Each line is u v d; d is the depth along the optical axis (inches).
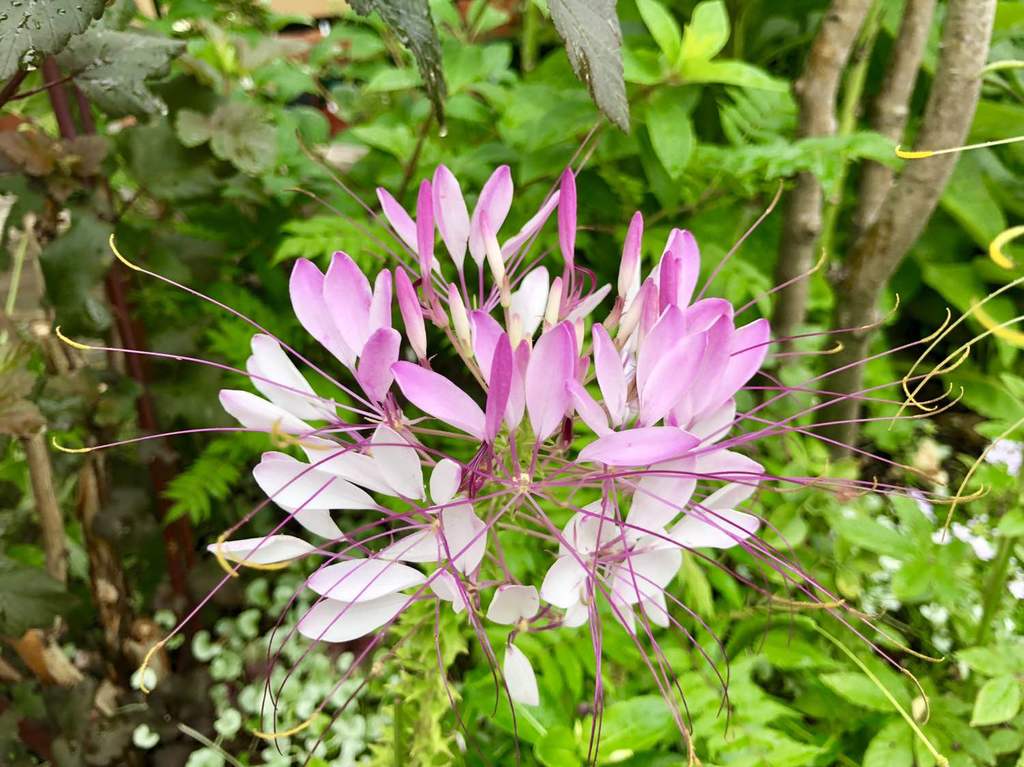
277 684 18.6
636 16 24.7
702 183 19.7
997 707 13.1
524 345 7.5
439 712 12.4
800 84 16.3
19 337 15.0
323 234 19.0
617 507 8.4
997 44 23.2
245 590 19.8
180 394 16.3
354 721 17.5
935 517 18.1
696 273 8.9
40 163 13.4
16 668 17.9
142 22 21.0
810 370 18.0
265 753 17.6
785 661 13.8
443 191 9.2
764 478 8.8
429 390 7.4
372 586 7.9
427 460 8.7
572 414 8.4
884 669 14.6
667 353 7.5
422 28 7.9
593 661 13.5
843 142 15.5
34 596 14.4
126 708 17.8
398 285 8.2
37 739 16.6
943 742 13.4
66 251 13.7
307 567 20.5
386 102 25.0
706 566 15.4
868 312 16.4
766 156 15.9
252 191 18.6
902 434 20.5
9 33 7.5
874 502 18.9
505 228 18.9
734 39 24.6
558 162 18.0
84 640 18.5
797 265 17.1
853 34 15.4
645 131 18.6
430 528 8.3
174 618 19.4
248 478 20.8
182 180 16.0
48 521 16.6
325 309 8.5
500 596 7.7
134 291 16.8
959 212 22.4
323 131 22.9
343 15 26.7
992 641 15.7
